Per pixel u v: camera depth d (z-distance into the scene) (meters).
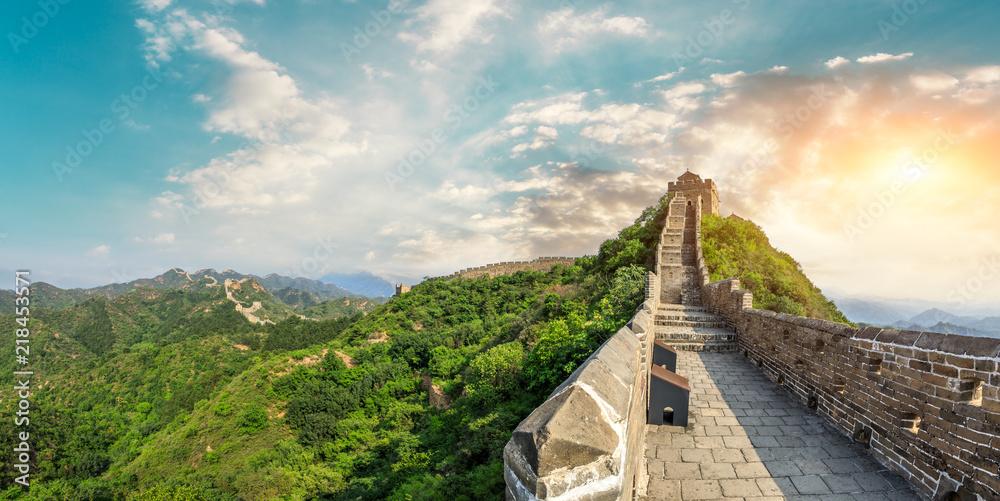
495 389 24.06
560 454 1.75
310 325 89.94
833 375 7.49
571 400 2.02
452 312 63.62
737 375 10.85
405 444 29.97
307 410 48.66
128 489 41.97
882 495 5.08
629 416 3.07
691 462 6.00
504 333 39.09
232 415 50.22
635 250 28.97
